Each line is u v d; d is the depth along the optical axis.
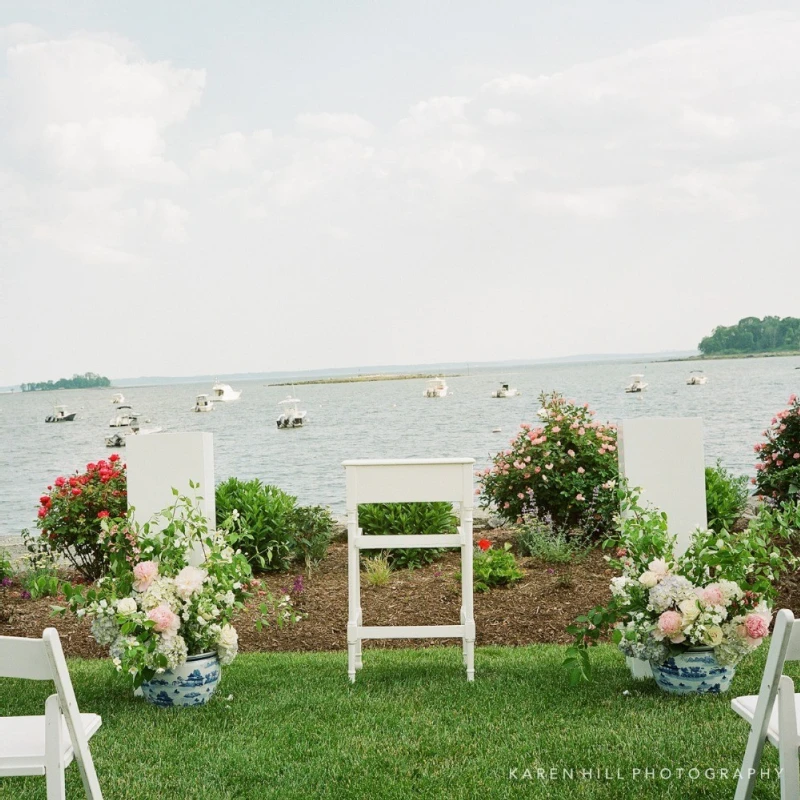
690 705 4.59
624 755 3.96
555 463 9.58
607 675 5.33
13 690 5.29
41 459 49.75
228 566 5.07
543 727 4.38
